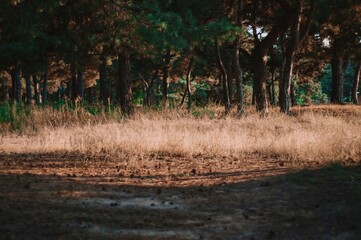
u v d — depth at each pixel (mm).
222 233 4348
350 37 28875
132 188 6406
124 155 9453
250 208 5270
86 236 4145
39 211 4926
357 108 24391
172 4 19938
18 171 7477
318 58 33812
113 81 50500
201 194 6031
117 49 18422
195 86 51938
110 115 16422
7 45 25547
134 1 17188
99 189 6258
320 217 4758
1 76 45344
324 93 83812
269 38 21703
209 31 15102
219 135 11734
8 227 4316
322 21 25797
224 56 29688
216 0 20906
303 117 17156
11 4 17547
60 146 10695
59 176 7141
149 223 4641
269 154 9836
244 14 26859
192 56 27766
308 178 6668
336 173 6961
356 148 9383
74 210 5047
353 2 24531
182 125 14289
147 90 41594
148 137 10875
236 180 6984
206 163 8812
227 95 25188
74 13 18797
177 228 4492
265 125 14453
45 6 17312
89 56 27375
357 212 4750
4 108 17438
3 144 11594
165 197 5867
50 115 16188
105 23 16938
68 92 52031
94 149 10391
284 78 21781
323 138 10188
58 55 26438
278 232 4367
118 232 4309
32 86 58500
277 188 6238
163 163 8781
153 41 14539
